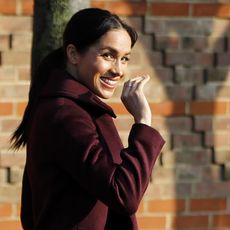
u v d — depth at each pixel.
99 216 7.00
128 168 6.71
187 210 14.45
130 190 6.64
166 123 14.23
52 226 7.02
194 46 14.18
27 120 7.72
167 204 14.38
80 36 7.11
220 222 14.56
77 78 7.31
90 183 6.68
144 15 13.95
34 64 8.60
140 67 14.02
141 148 6.87
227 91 14.40
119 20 7.14
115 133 7.34
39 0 8.52
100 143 6.92
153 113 14.13
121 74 7.20
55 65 7.67
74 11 8.47
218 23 14.27
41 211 7.12
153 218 14.33
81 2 8.53
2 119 13.67
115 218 7.22
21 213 7.89
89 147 6.71
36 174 7.15
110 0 13.80
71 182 6.96
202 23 14.18
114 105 13.88
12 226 13.92
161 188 14.32
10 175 13.80
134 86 7.31
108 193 6.62
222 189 14.55
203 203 14.51
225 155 14.48
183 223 14.45
